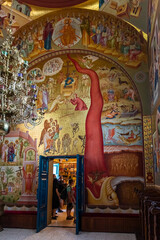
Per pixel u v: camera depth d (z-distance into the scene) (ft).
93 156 34.83
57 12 34.47
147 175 31.78
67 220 38.91
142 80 34.22
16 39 37.04
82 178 34.42
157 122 26.43
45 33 37.68
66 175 61.98
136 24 31.99
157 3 22.81
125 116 35.09
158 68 24.31
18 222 34.83
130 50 35.01
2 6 32.86
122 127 34.86
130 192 32.76
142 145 33.50
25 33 36.96
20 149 37.45
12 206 35.68
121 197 32.89
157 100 25.96
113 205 32.86
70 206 39.58
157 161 27.71
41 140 37.22
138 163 33.24
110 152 34.47
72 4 32.99
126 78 36.47
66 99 37.99
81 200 33.60
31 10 33.86
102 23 35.29
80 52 38.29
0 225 33.55
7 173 36.94
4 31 35.32
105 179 33.81
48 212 36.04
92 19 35.14
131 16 31.50
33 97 26.17
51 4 33.19
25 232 32.04
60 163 63.62
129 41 34.99
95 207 33.27
